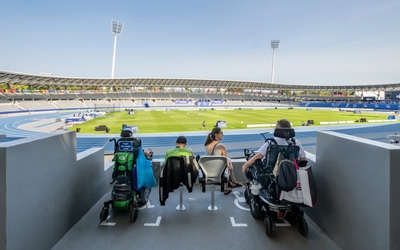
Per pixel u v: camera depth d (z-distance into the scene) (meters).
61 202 2.48
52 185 2.31
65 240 2.44
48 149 2.24
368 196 1.89
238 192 3.85
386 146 1.75
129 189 2.84
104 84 60.22
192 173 2.86
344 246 2.23
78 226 2.72
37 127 23.75
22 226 1.87
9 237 1.73
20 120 30.58
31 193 1.99
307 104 69.12
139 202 3.09
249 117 33.00
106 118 30.88
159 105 63.12
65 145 2.56
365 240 1.93
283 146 2.51
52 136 2.30
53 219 2.33
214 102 66.56
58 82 54.28
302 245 2.37
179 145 3.29
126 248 2.32
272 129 20.72
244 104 69.12
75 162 2.79
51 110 49.06
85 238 2.48
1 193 1.69
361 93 70.25
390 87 62.59
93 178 3.33
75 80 55.91
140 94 67.25
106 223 2.80
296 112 44.62
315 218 2.80
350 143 2.12
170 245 2.37
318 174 2.71
